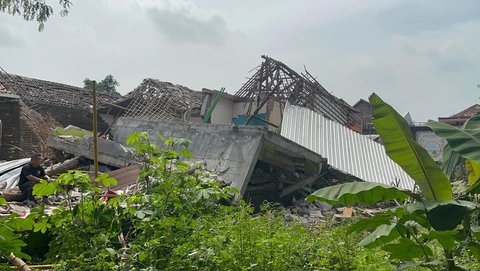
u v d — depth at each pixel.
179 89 21.50
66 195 6.15
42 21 10.95
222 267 4.97
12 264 4.88
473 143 4.59
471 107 30.02
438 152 19.56
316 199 4.69
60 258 5.62
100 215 5.80
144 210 5.82
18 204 9.52
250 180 12.27
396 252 4.71
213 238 5.21
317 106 21.38
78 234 5.59
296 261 5.32
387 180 16.66
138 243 5.45
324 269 5.28
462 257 5.64
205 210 6.49
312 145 16.83
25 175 10.07
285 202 13.58
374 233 4.80
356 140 18.19
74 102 26.53
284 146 12.63
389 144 4.75
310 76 21.16
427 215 4.13
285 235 5.52
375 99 4.89
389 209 4.46
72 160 12.73
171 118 19.33
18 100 19.36
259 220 5.79
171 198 6.17
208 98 21.80
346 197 4.57
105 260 5.34
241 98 22.31
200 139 12.71
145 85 20.42
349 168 16.41
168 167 7.41
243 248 5.09
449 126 4.87
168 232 5.45
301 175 13.83
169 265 4.99
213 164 11.98
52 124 22.70
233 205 6.96
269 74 21.00
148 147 6.92
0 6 10.55
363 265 5.50
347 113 22.53
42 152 15.45
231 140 12.25
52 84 27.47
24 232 6.71
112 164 12.41
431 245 6.05
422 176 4.66
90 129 26.67
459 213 4.06
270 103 21.50
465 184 9.94
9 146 18.94
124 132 14.60
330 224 7.69
